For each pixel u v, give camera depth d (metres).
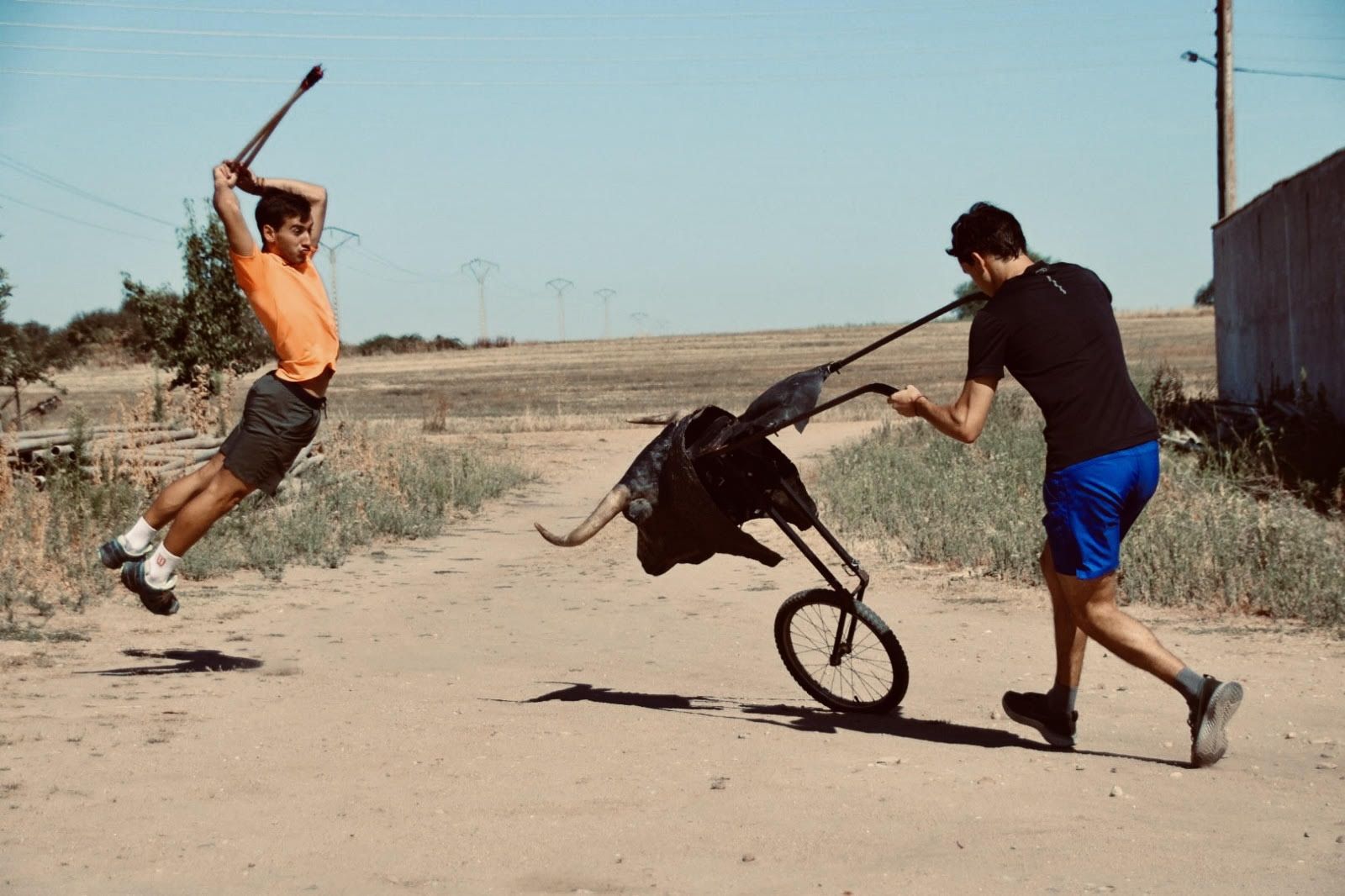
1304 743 5.53
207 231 25.80
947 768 5.11
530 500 20.34
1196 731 5.04
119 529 12.08
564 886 3.72
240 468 6.41
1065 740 5.54
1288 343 19.09
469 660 8.33
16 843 4.07
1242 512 10.67
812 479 18.62
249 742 5.58
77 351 93.81
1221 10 26.00
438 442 30.16
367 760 5.28
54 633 8.62
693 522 6.07
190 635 8.95
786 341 118.25
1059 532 5.11
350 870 3.87
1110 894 3.52
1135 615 9.05
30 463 13.88
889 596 10.46
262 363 26.92
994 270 5.34
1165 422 21.25
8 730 5.68
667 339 142.88
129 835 4.19
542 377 75.81
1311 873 3.66
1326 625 8.38
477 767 5.17
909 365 72.00
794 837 4.16
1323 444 14.56
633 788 4.81
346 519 15.27
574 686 7.32
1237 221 22.67
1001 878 3.68
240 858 3.97
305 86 6.37
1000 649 8.20
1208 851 3.91
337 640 9.04
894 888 3.62
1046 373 5.07
